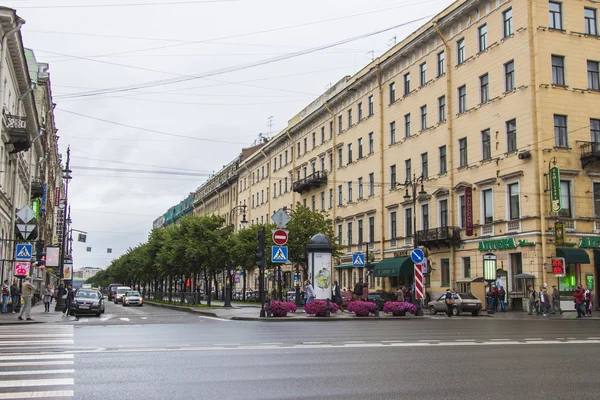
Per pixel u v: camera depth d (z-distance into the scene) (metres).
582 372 10.16
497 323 24.84
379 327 21.56
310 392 8.38
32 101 43.19
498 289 34.62
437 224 43.59
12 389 8.54
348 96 59.72
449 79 43.03
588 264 34.62
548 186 34.06
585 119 35.69
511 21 37.00
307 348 13.80
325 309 27.80
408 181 44.19
